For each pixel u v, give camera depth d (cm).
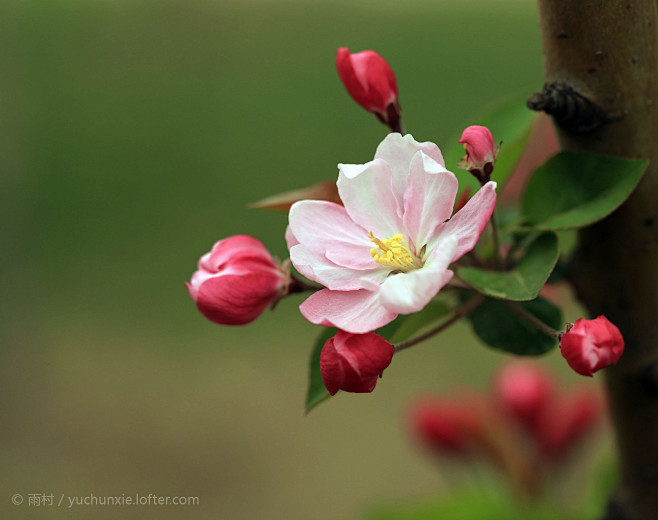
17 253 795
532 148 274
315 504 637
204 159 1051
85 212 1004
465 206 159
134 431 730
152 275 909
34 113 1120
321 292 159
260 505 643
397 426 690
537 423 296
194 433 726
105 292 898
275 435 712
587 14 154
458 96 1035
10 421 738
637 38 155
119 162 1053
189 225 959
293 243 169
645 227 168
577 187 171
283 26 1307
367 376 145
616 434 194
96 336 838
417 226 163
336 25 1295
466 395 325
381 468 660
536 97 158
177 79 1217
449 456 304
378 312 151
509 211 205
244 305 178
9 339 759
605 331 143
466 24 1250
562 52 159
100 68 1224
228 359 808
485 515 268
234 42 1270
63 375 785
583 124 162
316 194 190
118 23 1289
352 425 704
